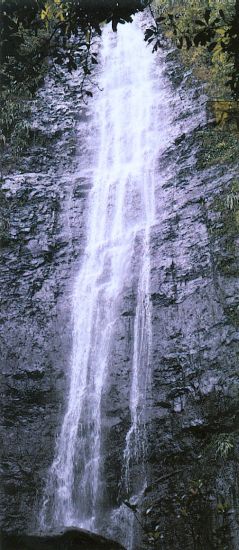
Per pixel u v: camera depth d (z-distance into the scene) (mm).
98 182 13914
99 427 10297
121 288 11742
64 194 13586
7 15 5824
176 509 8930
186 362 10148
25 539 8680
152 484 9375
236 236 10773
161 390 10172
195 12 14164
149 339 10805
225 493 8586
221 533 8172
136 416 10133
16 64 6172
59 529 8633
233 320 9961
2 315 11656
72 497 9766
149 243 12031
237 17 5516
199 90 14109
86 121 15344
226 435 9055
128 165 14016
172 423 9766
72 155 14570
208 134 12852
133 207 13023
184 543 8555
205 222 11469
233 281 10336
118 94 15758
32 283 12078
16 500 9820
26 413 10672
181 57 15289
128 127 14836
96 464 9961
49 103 15453
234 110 6641
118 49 16859
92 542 8234
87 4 5770
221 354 9812
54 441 10383
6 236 12648
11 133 14562
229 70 13453
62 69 16125
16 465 10133
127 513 9273
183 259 11320
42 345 11352
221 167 12078
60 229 12945
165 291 11125
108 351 11070
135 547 8898
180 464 9352
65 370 11102
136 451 9812
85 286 12109
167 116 14281
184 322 10578
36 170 14117
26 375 11000
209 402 9523
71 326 11602
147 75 15695
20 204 13227
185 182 12516
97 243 12812
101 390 10680
